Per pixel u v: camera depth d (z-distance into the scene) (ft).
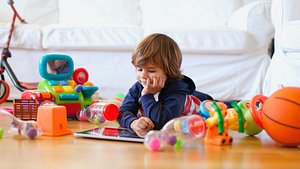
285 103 4.04
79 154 3.59
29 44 8.80
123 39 8.72
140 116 5.34
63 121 4.62
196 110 5.32
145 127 4.71
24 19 10.25
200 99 5.86
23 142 4.13
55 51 8.96
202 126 4.20
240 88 8.92
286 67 6.97
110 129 4.79
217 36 8.68
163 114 4.72
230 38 8.68
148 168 3.13
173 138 3.92
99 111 5.51
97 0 10.45
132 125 4.87
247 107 4.85
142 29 8.80
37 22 10.44
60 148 3.84
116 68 8.97
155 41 4.79
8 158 3.43
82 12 10.42
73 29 8.82
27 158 3.43
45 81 6.16
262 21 8.80
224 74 8.89
